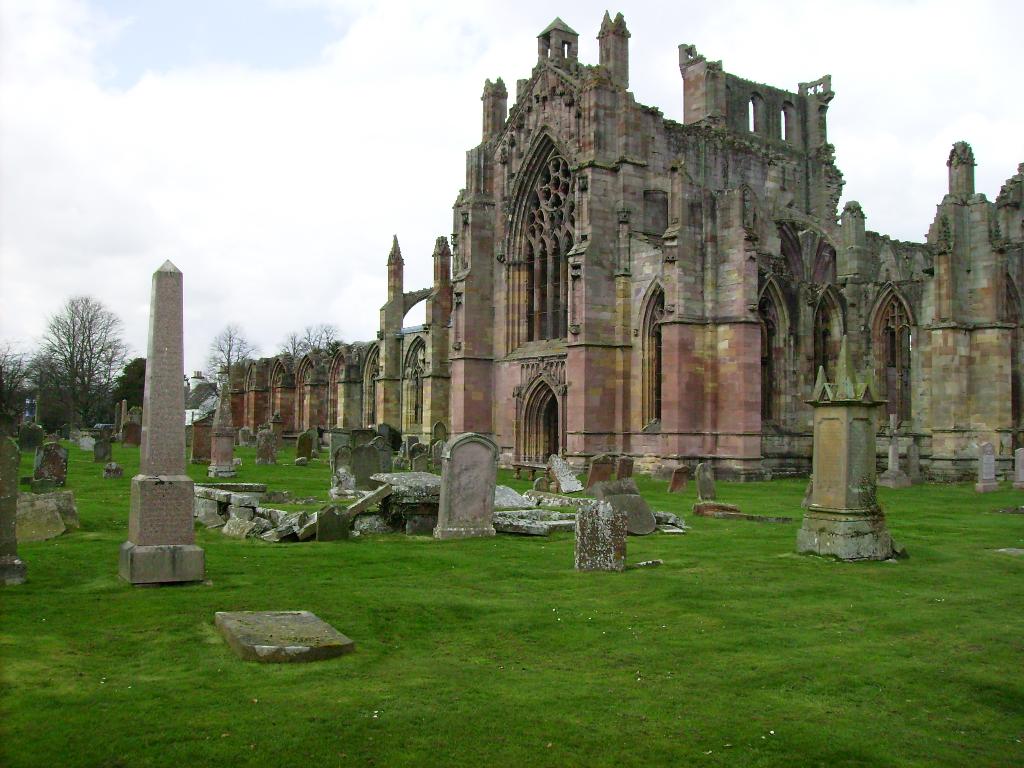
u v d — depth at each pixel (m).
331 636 13.22
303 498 34.38
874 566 20.83
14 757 9.11
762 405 58.75
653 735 10.16
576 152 62.81
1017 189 65.06
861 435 22.14
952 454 53.16
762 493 42.94
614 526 20.00
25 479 37.19
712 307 53.53
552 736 10.04
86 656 12.53
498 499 31.70
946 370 53.81
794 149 75.88
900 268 69.31
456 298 70.38
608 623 15.12
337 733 9.91
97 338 132.12
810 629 14.91
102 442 52.69
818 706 11.26
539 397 65.88
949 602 17.03
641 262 58.12
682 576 19.31
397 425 95.69
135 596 16.03
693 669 12.66
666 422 53.19
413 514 25.64
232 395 124.62
